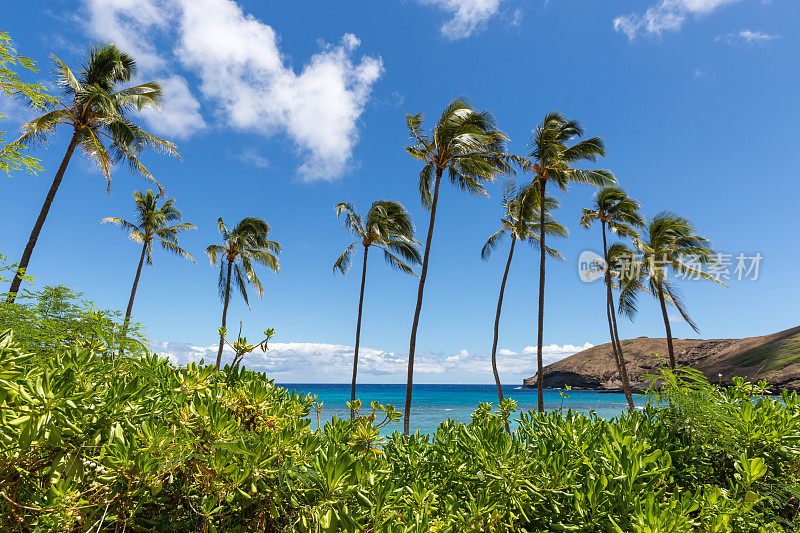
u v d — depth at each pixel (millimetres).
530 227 24562
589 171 18391
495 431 2166
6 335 1170
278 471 1422
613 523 1532
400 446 2297
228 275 28922
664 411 2416
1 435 1087
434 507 1739
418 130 17328
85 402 1262
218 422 1427
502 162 18859
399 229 23469
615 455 1808
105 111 15125
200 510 1401
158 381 1721
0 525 1136
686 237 22344
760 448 2115
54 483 1141
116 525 1241
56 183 14438
